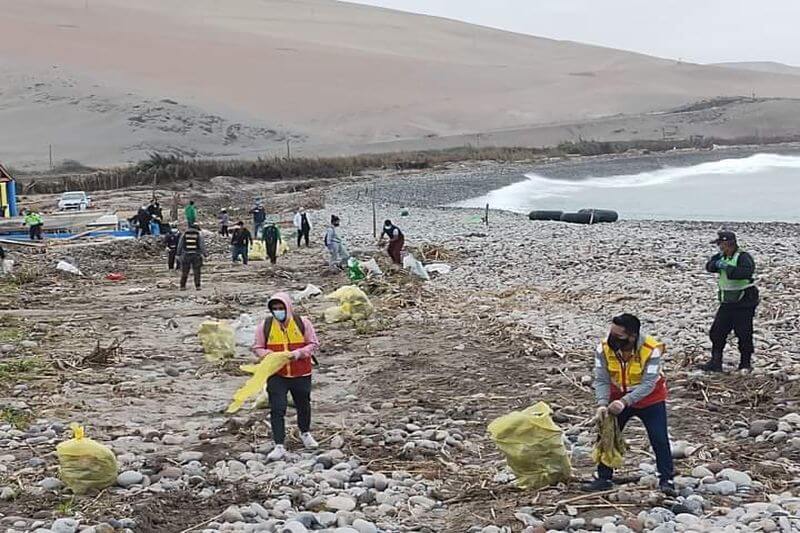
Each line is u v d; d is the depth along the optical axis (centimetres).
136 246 3747
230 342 1664
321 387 1456
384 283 2586
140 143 11862
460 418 1250
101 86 14025
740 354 1459
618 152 13862
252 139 13675
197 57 17625
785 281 2338
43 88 13600
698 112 17962
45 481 942
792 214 5553
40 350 1741
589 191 7794
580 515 820
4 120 12350
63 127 12238
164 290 2681
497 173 10200
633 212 5875
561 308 2138
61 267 3009
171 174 8144
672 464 879
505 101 19012
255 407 1298
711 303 2084
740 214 5631
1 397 1366
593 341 1727
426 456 1059
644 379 848
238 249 3312
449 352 1683
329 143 14025
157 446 1111
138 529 806
